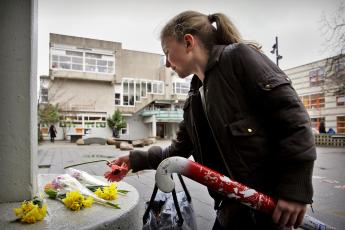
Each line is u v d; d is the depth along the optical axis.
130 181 5.33
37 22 1.88
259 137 1.13
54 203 1.62
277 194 1.02
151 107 38.84
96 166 7.34
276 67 1.15
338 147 19.94
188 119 1.47
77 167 7.18
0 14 1.65
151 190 4.60
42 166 7.49
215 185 1.06
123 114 36.81
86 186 1.90
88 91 35.22
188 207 1.68
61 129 33.03
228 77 1.18
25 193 1.66
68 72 34.00
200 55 1.34
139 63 39.28
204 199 4.06
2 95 1.64
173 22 1.37
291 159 1.00
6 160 1.64
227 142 1.16
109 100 36.00
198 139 1.38
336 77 18.55
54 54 33.78
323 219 3.36
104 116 35.53
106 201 1.60
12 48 1.66
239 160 1.14
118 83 36.78
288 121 1.03
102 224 1.31
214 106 1.19
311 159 0.98
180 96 39.16
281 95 1.06
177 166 1.06
